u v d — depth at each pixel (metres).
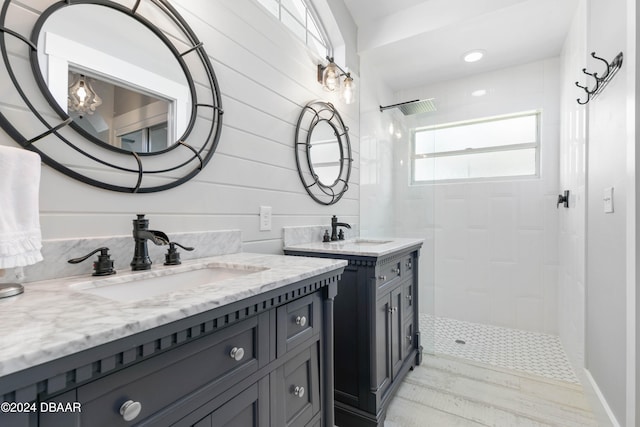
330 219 2.12
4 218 0.60
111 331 0.45
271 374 0.81
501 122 2.80
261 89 1.54
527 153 2.70
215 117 1.27
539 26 2.11
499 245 2.76
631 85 1.13
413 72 2.76
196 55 1.21
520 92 2.65
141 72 1.03
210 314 0.61
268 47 1.60
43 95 0.81
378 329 1.52
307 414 0.96
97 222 0.91
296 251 1.64
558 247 2.54
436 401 1.70
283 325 0.86
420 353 2.14
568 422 1.52
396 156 2.82
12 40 0.76
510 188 2.72
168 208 1.11
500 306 2.75
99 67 0.93
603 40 1.46
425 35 2.21
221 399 0.67
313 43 2.05
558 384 1.85
